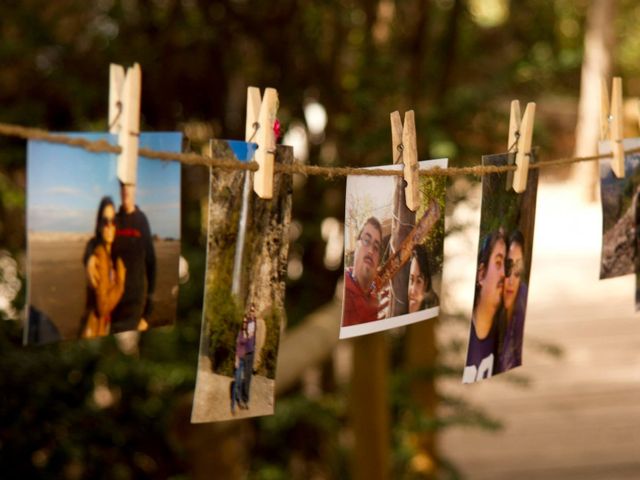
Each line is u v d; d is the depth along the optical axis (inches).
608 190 70.7
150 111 162.7
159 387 150.7
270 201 53.3
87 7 155.5
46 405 134.6
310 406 137.4
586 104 407.8
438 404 171.5
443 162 60.6
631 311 292.2
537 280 326.0
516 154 64.0
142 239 46.8
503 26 240.2
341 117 158.7
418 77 170.1
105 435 141.1
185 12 157.4
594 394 231.0
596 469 192.5
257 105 51.5
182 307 155.0
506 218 64.1
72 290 44.5
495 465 196.2
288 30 163.3
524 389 231.9
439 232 62.1
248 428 163.6
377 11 168.6
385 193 57.9
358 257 56.9
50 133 42.5
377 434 128.4
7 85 154.3
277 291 54.6
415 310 61.4
